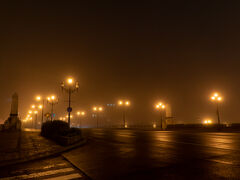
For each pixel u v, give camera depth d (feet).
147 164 27.63
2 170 26.78
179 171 23.62
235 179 20.20
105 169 25.61
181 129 129.59
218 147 42.42
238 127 118.73
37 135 88.12
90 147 47.06
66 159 33.32
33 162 31.45
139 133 96.22
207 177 21.04
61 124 71.26
